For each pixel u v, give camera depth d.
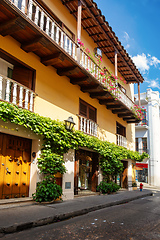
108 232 5.24
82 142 10.39
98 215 7.11
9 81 7.42
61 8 11.09
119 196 11.91
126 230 5.46
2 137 7.49
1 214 5.95
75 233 5.07
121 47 14.40
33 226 5.48
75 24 12.27
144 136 30.08
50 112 9.52
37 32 7.57
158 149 29.75
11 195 7.61
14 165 7.84
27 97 8.09
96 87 11.51
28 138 8.40
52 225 5.73
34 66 8.88
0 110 6.52
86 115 12.55
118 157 14.10
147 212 8.02
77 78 10.84
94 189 12.70
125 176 17.36
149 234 5.21
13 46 8.00
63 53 8.75
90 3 10.77
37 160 8.38
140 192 15.44
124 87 18.91
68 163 10.16
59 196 9.18
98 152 12.19
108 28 12.61
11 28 7.19
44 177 8.33
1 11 6.64
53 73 9.93
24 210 6.60
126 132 18.47
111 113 15.80
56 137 8.76
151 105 30.38
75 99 11.45
